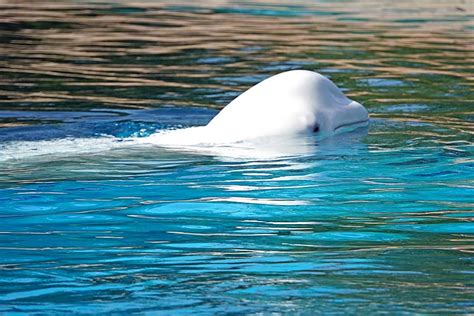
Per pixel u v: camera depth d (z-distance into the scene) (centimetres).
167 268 1102
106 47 3403
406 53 3278
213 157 1702
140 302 983
